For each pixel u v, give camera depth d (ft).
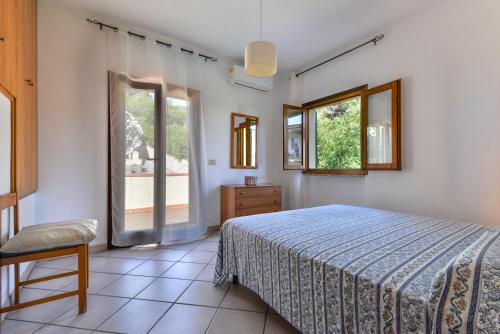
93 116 8.63
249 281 5.18
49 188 7.86
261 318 4.78
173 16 8.73
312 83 12.41
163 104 9.60
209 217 11.60
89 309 5.04
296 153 12.67
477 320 1.98
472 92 7.06
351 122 11.07
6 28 5.04
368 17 8.64
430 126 7.97
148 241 9.21
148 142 9.36
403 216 6.48
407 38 8.61
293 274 4.02
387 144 9.04
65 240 4.78
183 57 10.39
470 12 7.11
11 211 5.40
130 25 9.27
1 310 4.18
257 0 7.84
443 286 2.29
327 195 11.77
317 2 7.91
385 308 2.76
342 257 3.61
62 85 8.12
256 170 13.39
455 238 4.47
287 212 7.09
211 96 11.68
